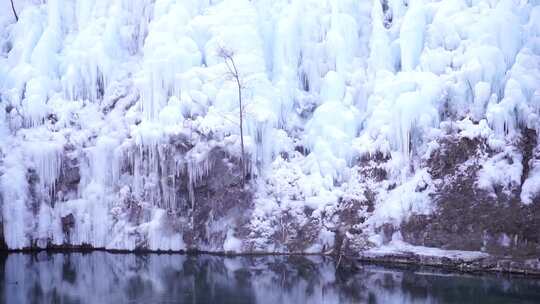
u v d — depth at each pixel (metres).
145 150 34.53
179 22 37.47
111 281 27.23
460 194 30.73
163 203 34.28
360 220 32.56
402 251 30.14
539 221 28.31
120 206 34.62
